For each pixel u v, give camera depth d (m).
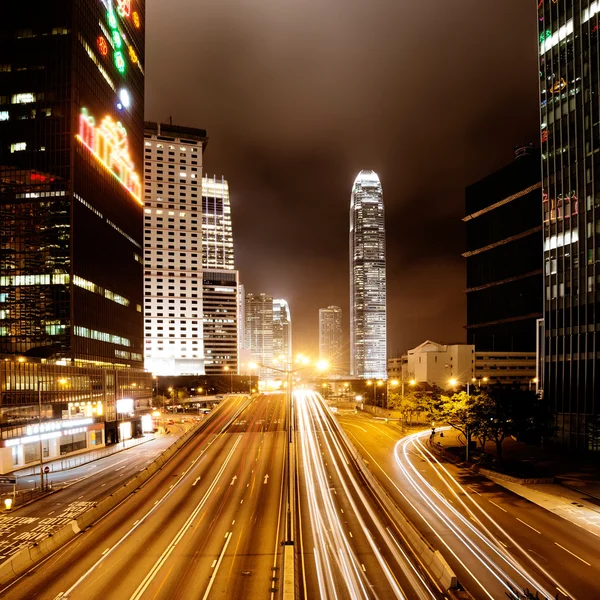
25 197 107.19
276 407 120.25
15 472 68.88
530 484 56.78
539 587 29.91
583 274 79.94
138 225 145.75
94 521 43.56
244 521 42.94
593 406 75.81
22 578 31.48
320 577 30.98
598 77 79.25
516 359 194.62
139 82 147.62
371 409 139.00
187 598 28.39
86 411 90.12
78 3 112.56
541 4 92.44
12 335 104.69
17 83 109.88
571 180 83.75
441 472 63.84
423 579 30.70
